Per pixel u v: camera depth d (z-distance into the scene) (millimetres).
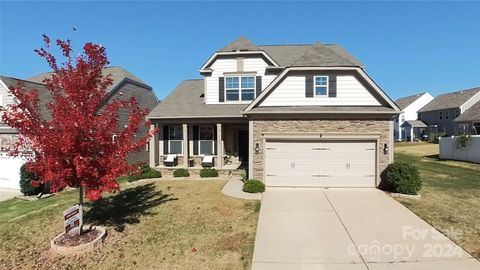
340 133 15273
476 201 12594
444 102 55938
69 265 8031
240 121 20094
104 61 9359
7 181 18344
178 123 20922
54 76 9219
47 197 16109
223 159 21266
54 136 8547
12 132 20688
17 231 10695
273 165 15672
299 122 15422
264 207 12234
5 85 21672
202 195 14328
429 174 19109
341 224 10219
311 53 16250
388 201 12750
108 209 12672
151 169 19797
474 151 23938
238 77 21531
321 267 7492
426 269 7270
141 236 9648
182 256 8281
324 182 15469
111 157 9195
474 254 7934
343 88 15688
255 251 8438
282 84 15938
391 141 15094
